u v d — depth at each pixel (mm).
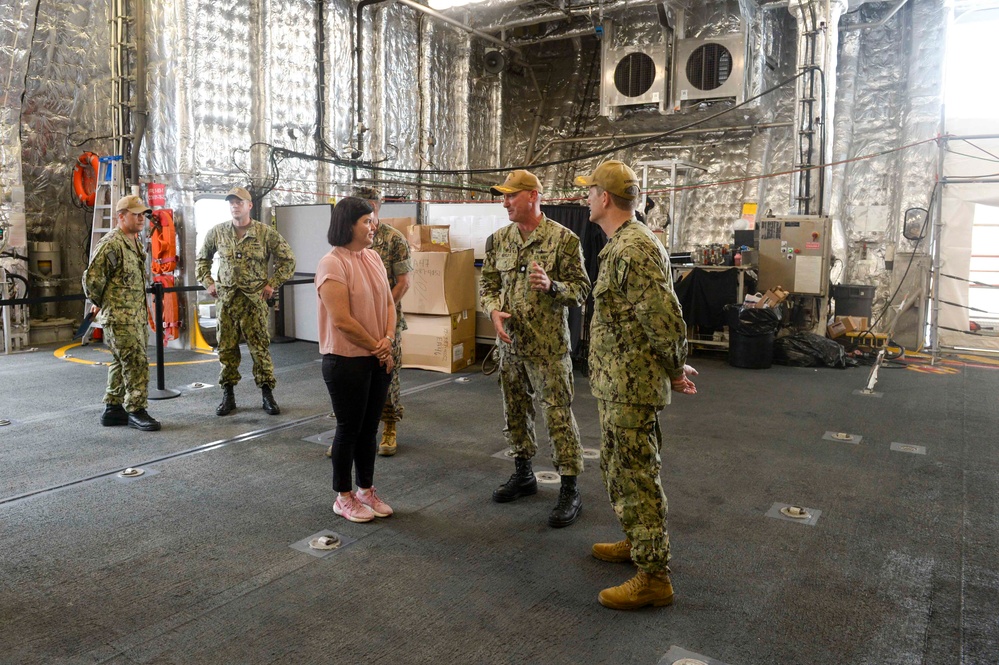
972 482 3873
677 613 2492
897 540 3121
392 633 2342
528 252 3285
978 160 8750
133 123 7844
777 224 7828
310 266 8320
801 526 3258
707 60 9531
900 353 7957
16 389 5797
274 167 8375
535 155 11531
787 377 6816
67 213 8438
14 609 2457
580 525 3244
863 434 4805
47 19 8039
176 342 7867
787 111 9828
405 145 10102
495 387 6039
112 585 2631
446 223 7348
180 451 4223
